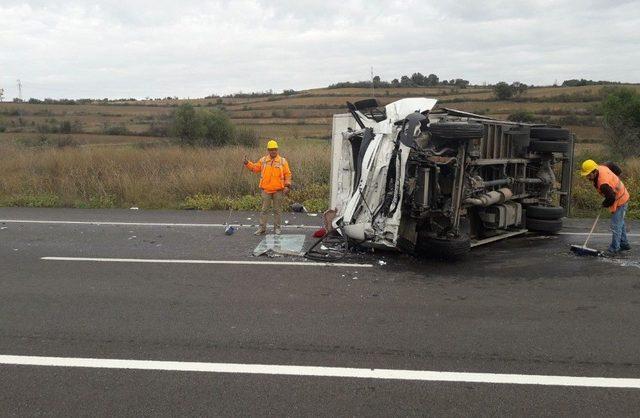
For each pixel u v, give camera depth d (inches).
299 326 213.3
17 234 399.9
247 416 146.6
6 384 164.9
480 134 310.0
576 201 542.6
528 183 421.4
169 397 156.9
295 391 160.6
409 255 335.3
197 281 276.1
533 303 244.2
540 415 147.9
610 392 161.0
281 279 280.5
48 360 181.3
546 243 381.7
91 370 174.1
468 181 336.8
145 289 261.9
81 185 595.5
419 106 327.3
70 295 252.2
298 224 452.4
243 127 1238.3
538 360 182.9
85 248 352.5
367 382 166.4
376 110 347.9
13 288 263.0
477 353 188.4
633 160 673.6
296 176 607.2
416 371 173.9
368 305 239.8
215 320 219.5
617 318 224.7
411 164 311.6
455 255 337.7
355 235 319.6
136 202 569.9
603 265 315.9
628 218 491.8
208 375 170.7
